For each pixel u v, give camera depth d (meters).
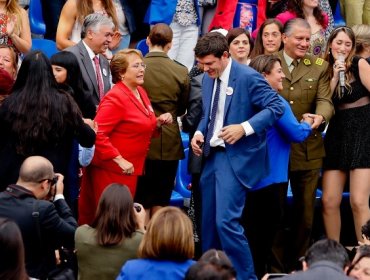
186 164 18.75
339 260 10.40
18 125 13.85
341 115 17.34
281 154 16.00
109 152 15.20
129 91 15.52
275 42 18.16
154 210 17.06
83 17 19.25
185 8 21.50
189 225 11.50
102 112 15.28
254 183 15.32
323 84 17.11
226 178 15.26
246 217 16.06
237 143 15.25
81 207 15.88
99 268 12.40
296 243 17.23
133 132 15.49
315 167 17.08
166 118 16.14
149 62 16.75
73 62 15.75
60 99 14.02
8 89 14.82
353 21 22.73
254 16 21.55
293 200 17.28
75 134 14.25
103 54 17.20
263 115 14.92
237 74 15.20
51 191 13.24
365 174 17.25
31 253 12.54
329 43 17.28
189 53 21.70
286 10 21.31
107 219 12.40
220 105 15.35
